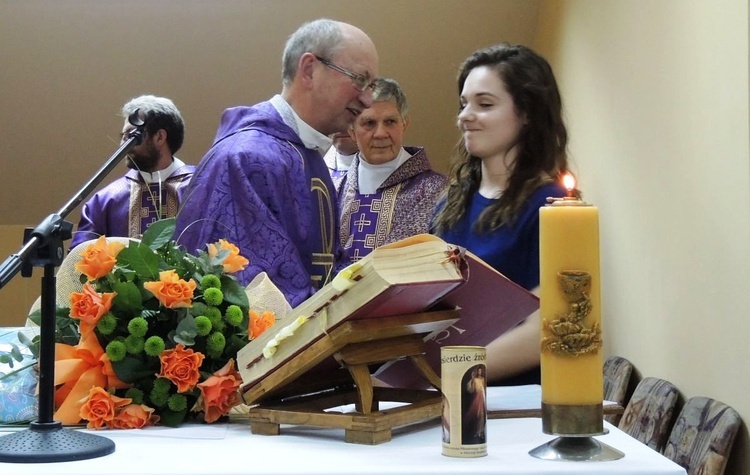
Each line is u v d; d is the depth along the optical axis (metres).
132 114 1.48
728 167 2.54
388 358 1.39
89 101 5.25
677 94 2.94
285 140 2.37
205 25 5.02
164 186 4.00
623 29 3.52
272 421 1.39
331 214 2.49
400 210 3.73
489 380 2.03
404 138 5.55
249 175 2.22
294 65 2.46
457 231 2.46
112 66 5.14
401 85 5.31
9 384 1.56
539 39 5.02
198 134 5.49
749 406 2.39
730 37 2.52
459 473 1.10
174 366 1.49
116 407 1.49
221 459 1.19
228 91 5.32
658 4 3.12
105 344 1.54
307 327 1.35
